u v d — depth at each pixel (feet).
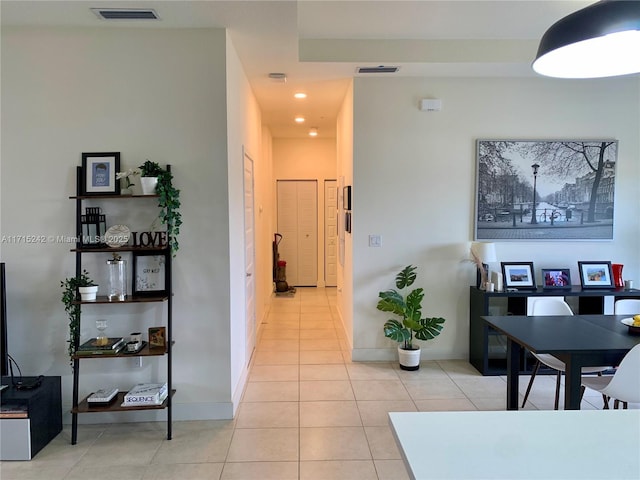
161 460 8.15
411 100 13.14
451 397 10.87
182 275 9.65
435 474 3.46
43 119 9.37
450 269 13.48
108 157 9.41
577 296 12.46
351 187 13.58
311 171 25.62
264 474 7.69
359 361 13.57
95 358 9.30
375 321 13.56
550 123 13.28
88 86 9.39
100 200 9.46
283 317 19.27
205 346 9.75
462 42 11.73
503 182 13.33
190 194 9.59
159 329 9.31
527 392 10.27
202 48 9.46
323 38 11.52
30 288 9.53
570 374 7.61
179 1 8.15
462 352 13.62
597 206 13.46
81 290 8.84
